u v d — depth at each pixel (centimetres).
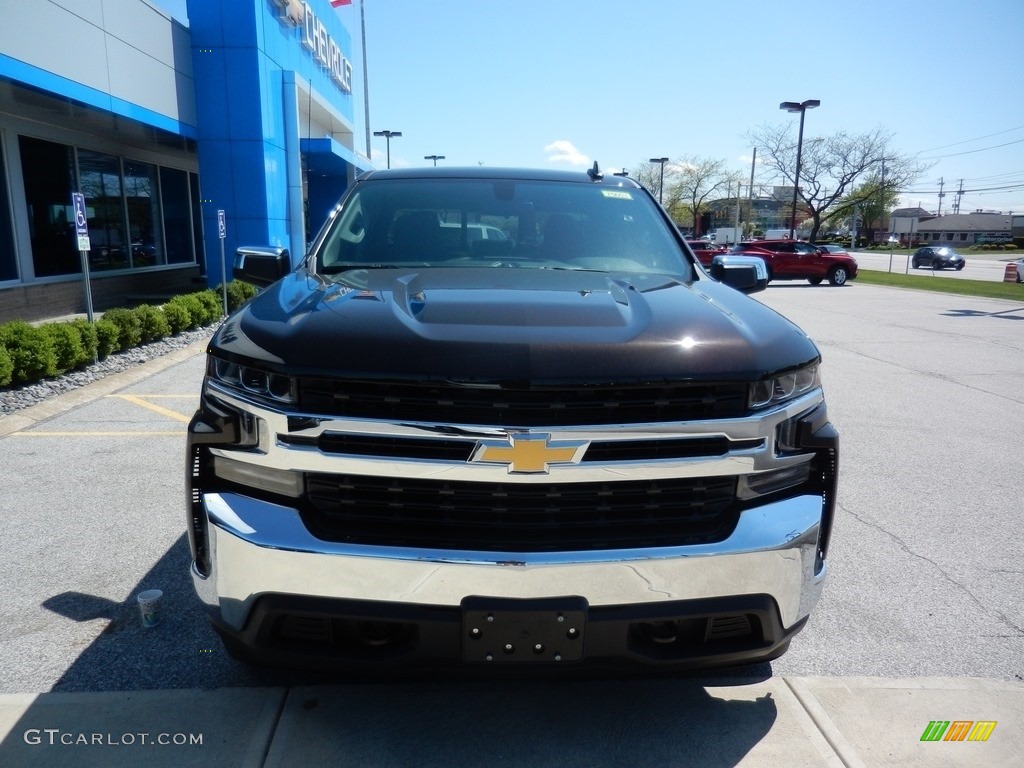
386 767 236
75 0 1105
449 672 216
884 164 6297
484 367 203
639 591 211
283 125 1769
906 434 670
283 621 218
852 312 1767
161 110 1408
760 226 11050
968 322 1555
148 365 943
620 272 320
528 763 239
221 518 214
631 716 263
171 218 1933
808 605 236
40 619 323
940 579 385
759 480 227
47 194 1366
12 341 738
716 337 226
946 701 278
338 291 259
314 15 2203
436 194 364
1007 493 517
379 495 213
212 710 261
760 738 254
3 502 461
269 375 211
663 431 210
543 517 213
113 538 408
